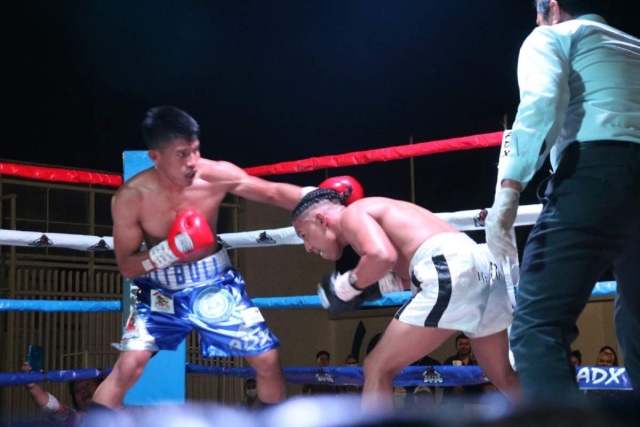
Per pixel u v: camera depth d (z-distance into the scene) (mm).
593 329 8445
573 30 2266
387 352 2723
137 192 3158
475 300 2676
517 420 781
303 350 10586
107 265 9516
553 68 2186
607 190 2088
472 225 3824
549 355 2020
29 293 8156
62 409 4805
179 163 2998
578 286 2061
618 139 2146
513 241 2172
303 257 11031
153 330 3184
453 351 9023
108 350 8703
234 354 3227
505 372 2891
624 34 2326
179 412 1033
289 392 9453
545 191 2258
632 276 2221
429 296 2678
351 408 889
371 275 2658
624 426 763
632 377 2281
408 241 2789
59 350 8500
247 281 10398
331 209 2930
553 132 2184
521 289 2145
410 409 831
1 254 8477
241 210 10406
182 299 3229
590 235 2066
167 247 3014
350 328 10750
